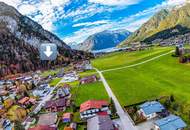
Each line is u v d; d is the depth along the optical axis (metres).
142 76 141.75
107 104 89.88
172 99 88.50
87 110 88.12
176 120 69.50
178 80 117.56
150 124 74.62
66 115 88.56
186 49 178.12
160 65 160.38
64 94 123.19
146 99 96.69
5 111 109.19
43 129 76.06
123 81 136.62
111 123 73.94
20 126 82.31
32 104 116.94
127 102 97.25
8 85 182.62
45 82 178.25
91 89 129.50
